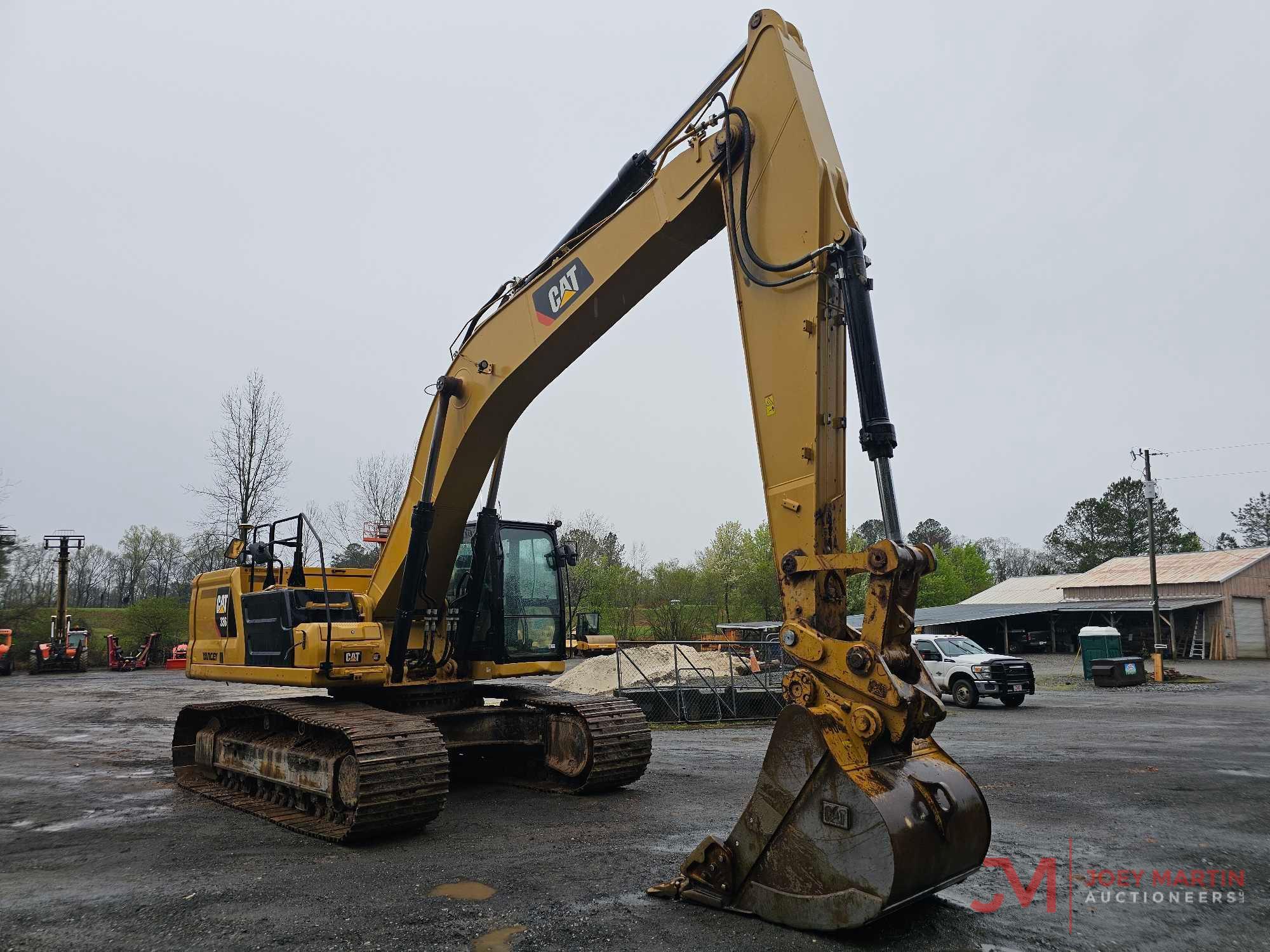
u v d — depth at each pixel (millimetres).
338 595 8625
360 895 5234
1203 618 44688
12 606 39438
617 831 6879
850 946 4211
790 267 5074
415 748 6809
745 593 53844
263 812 7676
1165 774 9766
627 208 6426
